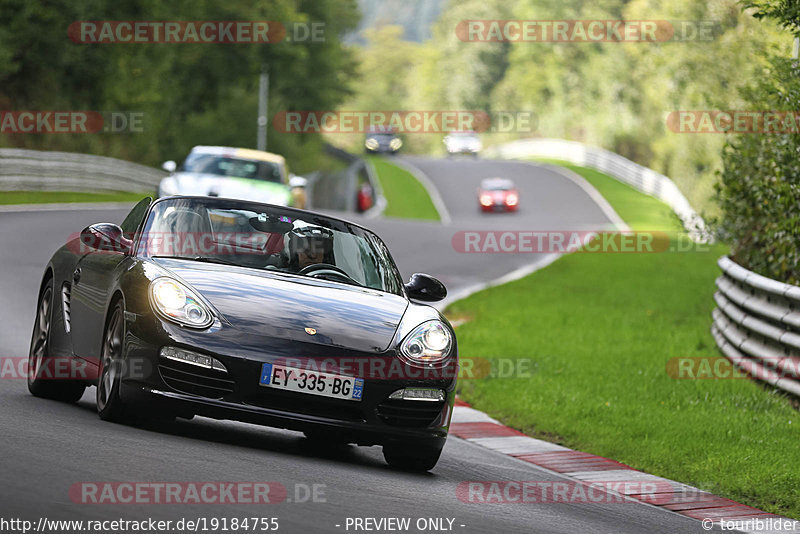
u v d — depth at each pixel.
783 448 30.44
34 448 19.19
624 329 56.09
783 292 37.69
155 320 22.64
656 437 31.98
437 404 23.77
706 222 54.06
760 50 47.56
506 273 87.75
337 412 22.89
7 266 58.59
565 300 69.25
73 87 160.38
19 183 114.12
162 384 22.34
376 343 23.39
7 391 28.27
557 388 39.78
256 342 22.47
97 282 26.22
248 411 22.20
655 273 86.50
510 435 33.31
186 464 19.64
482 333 54.84
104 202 116.19
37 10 141.88
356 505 18.48
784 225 43.69
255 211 27.62
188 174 67.00
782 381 37.53
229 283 24.16
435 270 85.06
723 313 47.41
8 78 147.88
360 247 27.89
